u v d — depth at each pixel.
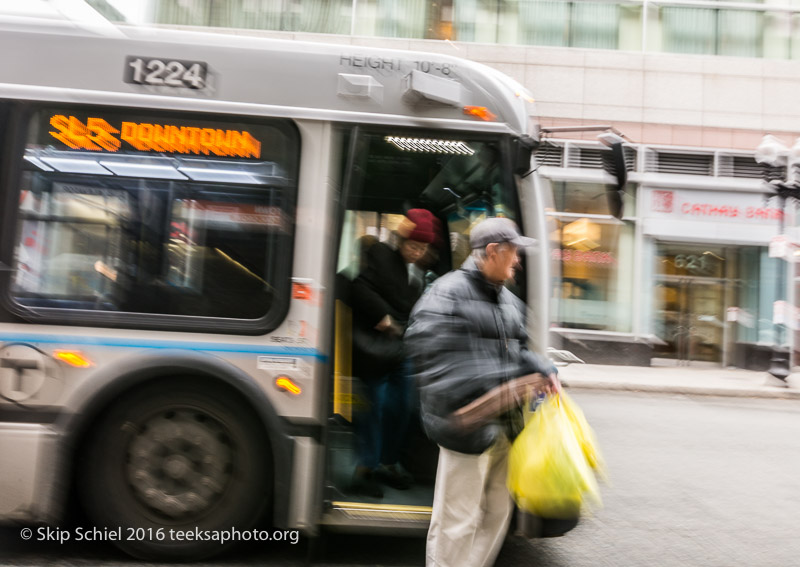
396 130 4.33
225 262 4.20
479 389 3.22
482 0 17.44
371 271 4.78
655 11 17.69
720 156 17.41
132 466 4.16
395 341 4.73
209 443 4.20
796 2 17.73
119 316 4.12
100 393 4.05
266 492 4.21
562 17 17.62
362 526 4.19
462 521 3.39
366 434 4.65
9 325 4.08
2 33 4.26
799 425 10.49
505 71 17.28
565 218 17.20
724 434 9.43
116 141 4.22
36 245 4.14
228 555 4.36
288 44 4.38
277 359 4.15
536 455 3.30
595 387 13.64
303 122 4.29
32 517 4.02
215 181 4.23
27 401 4.05
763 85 17.48
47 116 4.21
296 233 4.23
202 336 4.13
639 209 17.41
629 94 17.39
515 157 4.36
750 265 17.67
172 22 16.56
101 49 4.29
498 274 3.35
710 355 17.69
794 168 14.56
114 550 4.36
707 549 5.05
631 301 17.39
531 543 4.97
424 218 4.79
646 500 6.20
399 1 17.14
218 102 4.25
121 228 4.19
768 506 6.18
